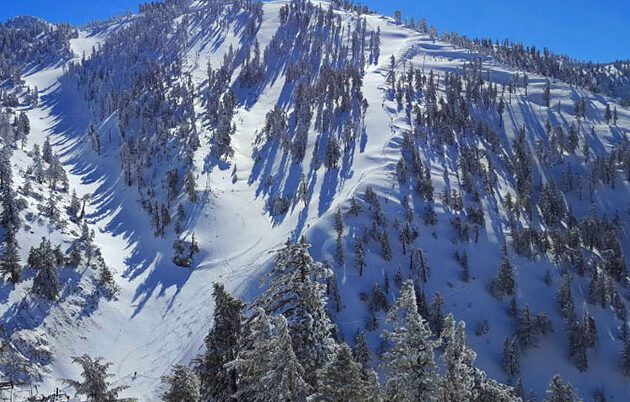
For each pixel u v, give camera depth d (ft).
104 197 551.59
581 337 336.29
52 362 290.35
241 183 543.39
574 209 572.10
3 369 131.13
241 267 401.90
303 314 68.39
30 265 339.36
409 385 65.82
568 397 160.76
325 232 393.70
